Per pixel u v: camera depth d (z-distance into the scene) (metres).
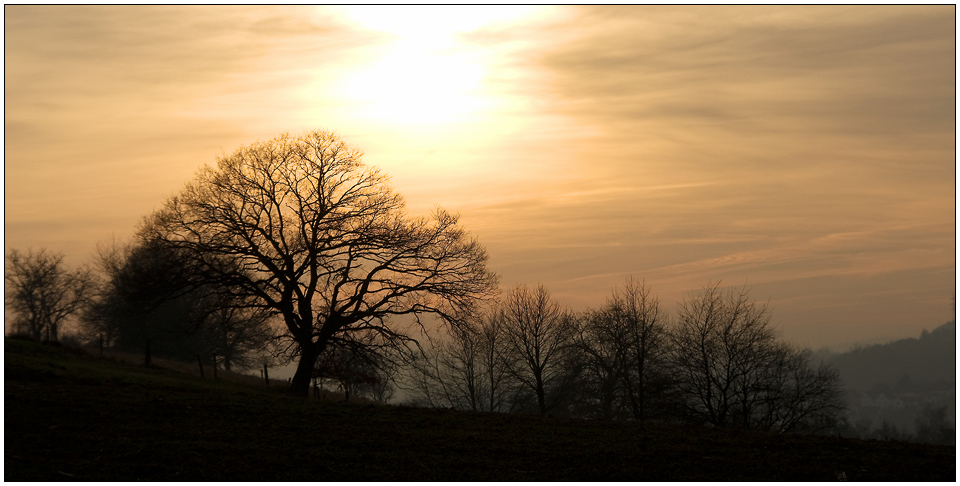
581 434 19.23
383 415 21.45
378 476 14.56
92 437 16.42
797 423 35.91
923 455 16.97
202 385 28.25
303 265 31.61
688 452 17.06
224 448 16.17
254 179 32.06
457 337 36.56
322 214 31.53
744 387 36.31
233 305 32.00
